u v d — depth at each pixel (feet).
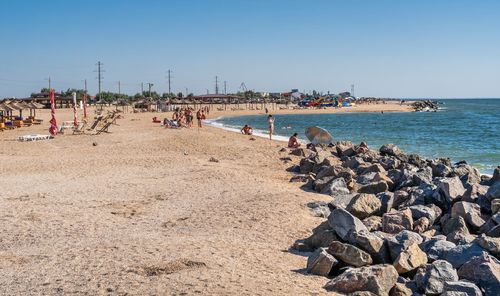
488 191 45.52
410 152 120.16
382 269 26.48
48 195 52.80
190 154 94.38
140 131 153.58
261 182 62.34
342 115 379.96
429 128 217.36
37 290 25.40
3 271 28.50
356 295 25.00
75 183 60.80
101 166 75.72
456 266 30.40
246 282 26.48
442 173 69.31
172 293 24.47
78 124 149.48
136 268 28.48
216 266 29.17
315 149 100.12
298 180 64.69
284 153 95.09
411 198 49.26
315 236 34.65
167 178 64.75
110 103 485.15
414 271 29.66
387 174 63.31
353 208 42.50
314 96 642.63
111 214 44.86
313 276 28.91
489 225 39.19
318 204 47.73
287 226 40.68
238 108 469.98
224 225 41.11
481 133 183.32
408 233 34.47
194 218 43.70
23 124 170.71
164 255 31.22
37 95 426.92
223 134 146.51
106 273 27.73
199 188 57.77
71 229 39.14
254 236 37.88
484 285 27.09
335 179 56.54
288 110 444.14
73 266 29.22
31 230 38.55
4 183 59.98
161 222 42.50
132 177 65.72
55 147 104.47
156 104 395.34
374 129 212.43
